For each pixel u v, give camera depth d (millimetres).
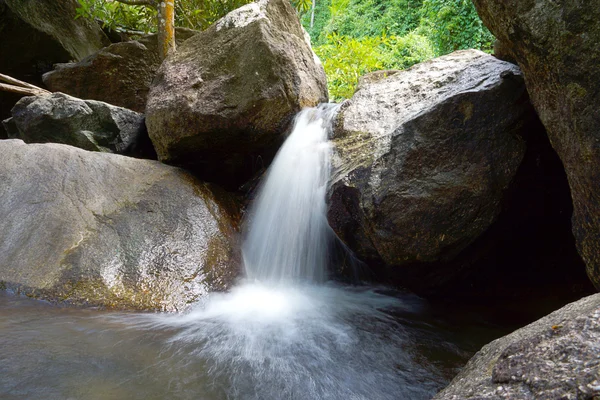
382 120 3916
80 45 8781
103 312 2926
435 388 2258
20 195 3686
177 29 7637
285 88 4348
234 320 3049
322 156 3977
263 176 4602
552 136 2375
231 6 8594
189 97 4402
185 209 4004
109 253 3371
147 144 5574
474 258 3307
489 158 3035
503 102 3012
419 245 3146
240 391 2090
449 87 3693
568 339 1215
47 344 2344
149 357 2340
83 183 3887
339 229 3551
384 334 2932
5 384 1901
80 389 1924
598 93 1973
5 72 8062
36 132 5176
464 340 2873
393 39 11992
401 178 3203
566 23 2043
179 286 3322
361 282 3930
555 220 3447
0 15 7293
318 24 19562
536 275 3617
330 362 2490
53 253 3270
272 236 4168
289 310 3311
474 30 10250
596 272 2289
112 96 6852
